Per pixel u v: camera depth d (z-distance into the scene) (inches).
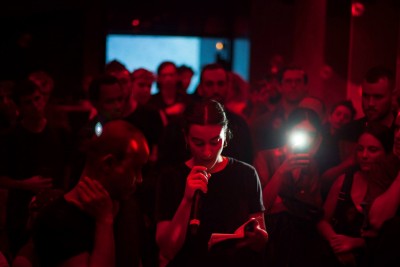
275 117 243.8
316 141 185.3
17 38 492.7
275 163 182.4
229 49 565.3
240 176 134.0
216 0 560.7
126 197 106.0
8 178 195.5
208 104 129.9
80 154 166.9
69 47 499.2
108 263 101.9
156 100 291.7
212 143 128.6
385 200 154.3
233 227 131.4
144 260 115.6
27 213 194.4
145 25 557.6
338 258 162.1
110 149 102.8
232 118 181.9
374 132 162.9
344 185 167.0
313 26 337.7
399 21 255.0
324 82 308.3
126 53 606.2
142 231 114.3
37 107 204.5
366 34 267.7
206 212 131.3
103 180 103.7
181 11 559.2
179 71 341.4
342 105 235.6
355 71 273.1
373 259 141.6
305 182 173.0
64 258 102.5
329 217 169.9
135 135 104.5
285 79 245.0
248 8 480.7
